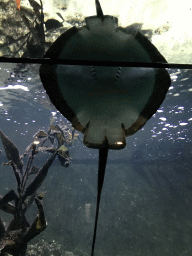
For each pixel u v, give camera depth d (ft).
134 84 3.80
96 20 3.66
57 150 13.01
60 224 35.04
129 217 37.35
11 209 12.11
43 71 3.72
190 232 34.27
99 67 3.86
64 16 10.50
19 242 10.71
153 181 51.52
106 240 32.37
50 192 43.16
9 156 12.88
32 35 10.82
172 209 40.40
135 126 3.63
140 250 30.35
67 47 3.61
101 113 3.74
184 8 10.29
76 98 3.81
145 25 11.35
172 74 27.71
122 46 3.66
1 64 21.03
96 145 3.48
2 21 10.34
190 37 12.72
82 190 44.91
